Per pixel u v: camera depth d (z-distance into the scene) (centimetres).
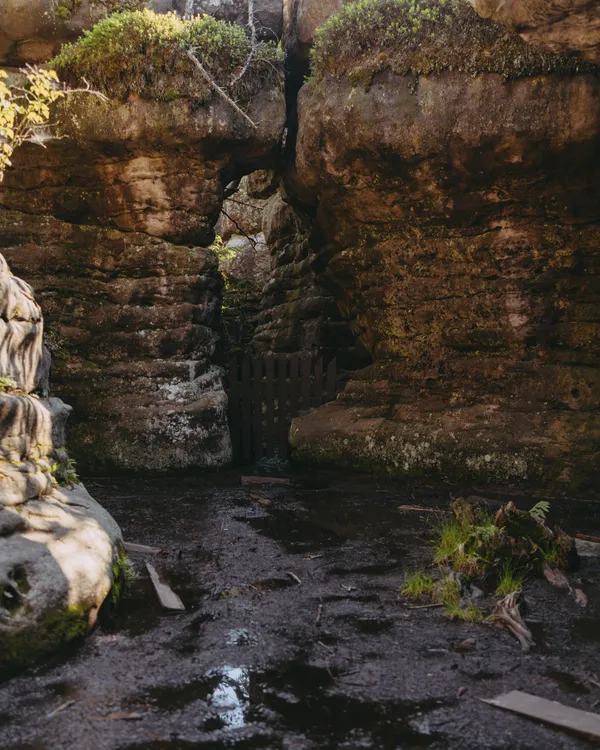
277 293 1280
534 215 806
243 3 956
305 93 869
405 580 483
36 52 905
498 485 804
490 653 370
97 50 848
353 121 805
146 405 896
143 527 629
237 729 292
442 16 766
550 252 809
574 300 813
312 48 861
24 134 812
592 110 720
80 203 912
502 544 506
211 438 913
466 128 762
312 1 923
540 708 307
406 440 856
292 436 933
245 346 1308
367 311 939
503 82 747
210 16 880
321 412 944
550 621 417
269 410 1006
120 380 905
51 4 879
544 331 825
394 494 781
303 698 319
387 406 906
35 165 895
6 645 336
